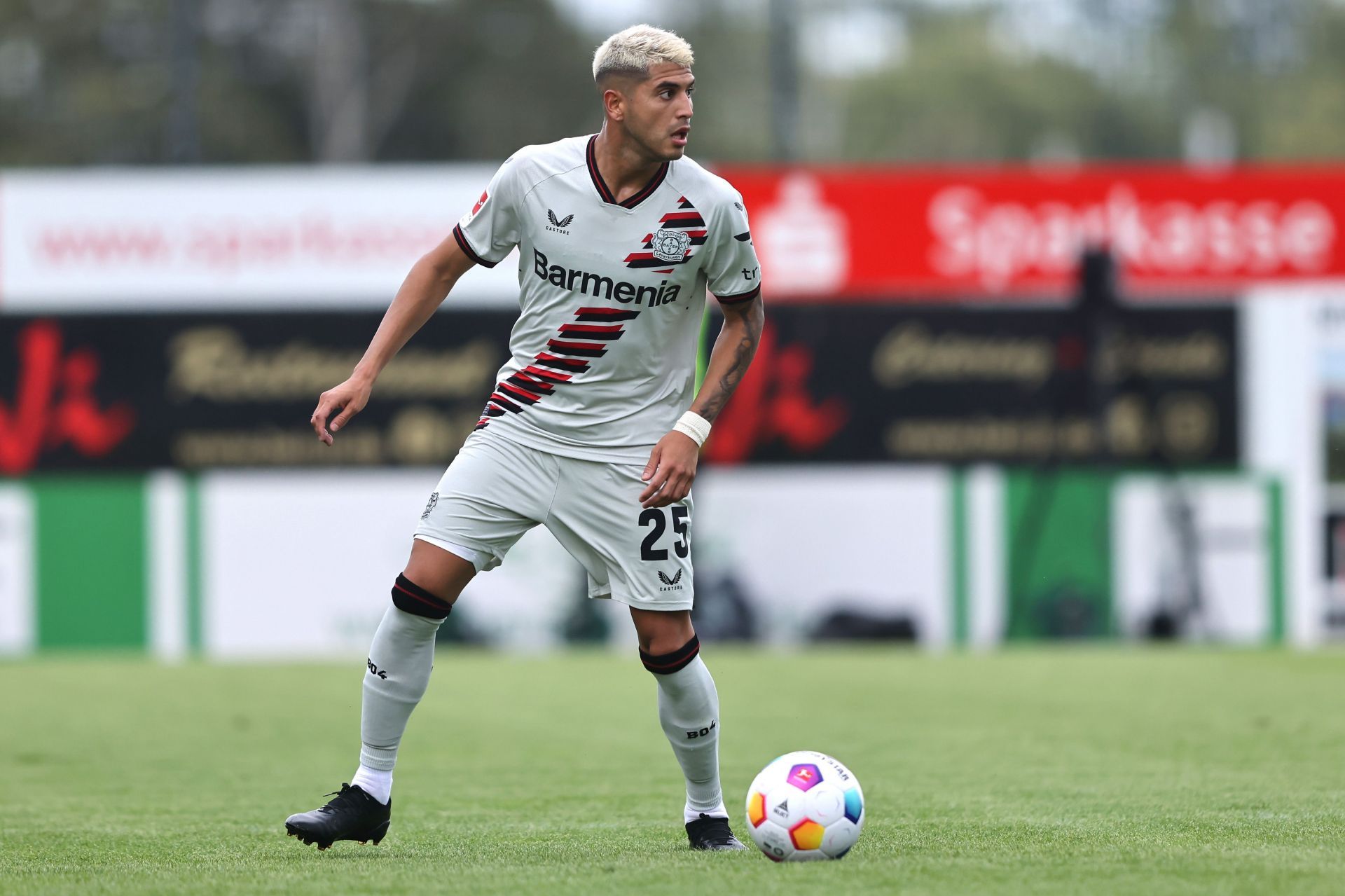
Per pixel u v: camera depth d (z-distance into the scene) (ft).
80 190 152.97
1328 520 155.33
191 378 154.20
